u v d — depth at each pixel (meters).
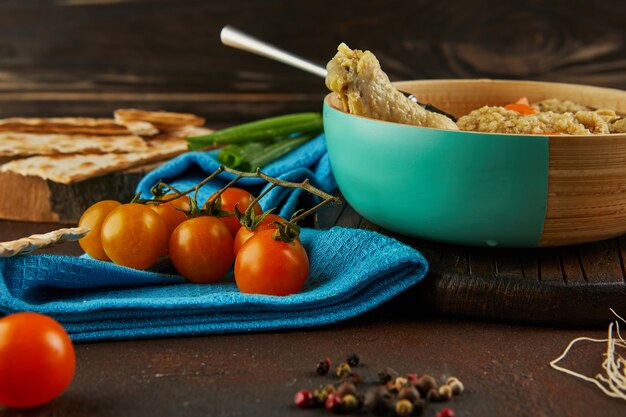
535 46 1.04
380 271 0.53
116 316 0.52
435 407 0.46
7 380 0.44
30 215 0.69
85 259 0.54
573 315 0.54
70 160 0.71
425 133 0.53
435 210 0.55
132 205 0.56
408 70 1.05
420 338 0.53
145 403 0.46
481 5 1.03
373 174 0.56
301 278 0.54
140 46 1.05
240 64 1.05
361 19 1.04
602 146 0.53
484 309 0.54
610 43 1.03
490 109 0.62
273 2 1.03
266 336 0.52
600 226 0.55
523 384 0.48
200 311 0.52
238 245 0.56
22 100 1.05
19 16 1.04
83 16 1.04
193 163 0.68
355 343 0.52
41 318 0.46
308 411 0.46
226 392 0.47
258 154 0.69
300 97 1.06
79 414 0.45
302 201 0.66
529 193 0.54
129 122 0.79
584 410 0.46
